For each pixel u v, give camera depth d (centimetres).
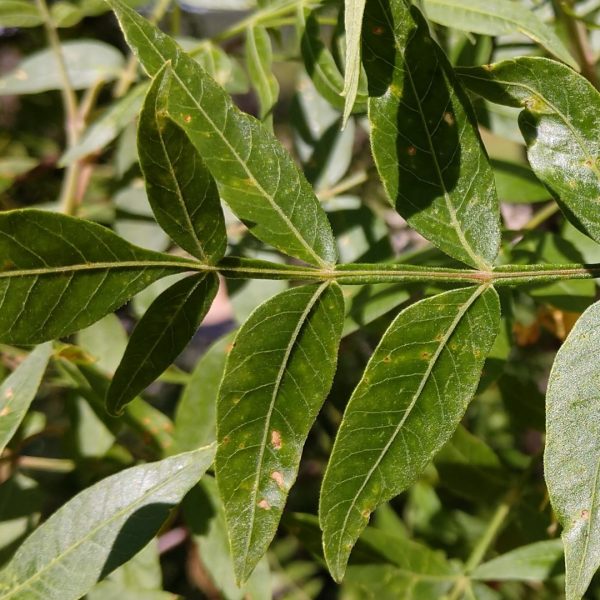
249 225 37
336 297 37
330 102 44
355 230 48
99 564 38
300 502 69
